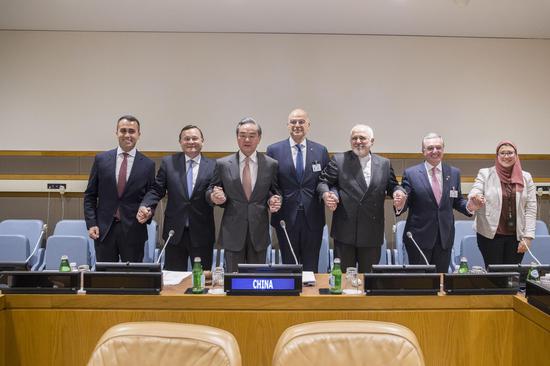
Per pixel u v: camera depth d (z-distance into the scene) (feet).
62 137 16.83
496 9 15.25
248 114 16.92
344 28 16.46
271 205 10.31
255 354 8.04
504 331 8.12
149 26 16.34
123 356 5.24
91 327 8.02
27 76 16.71
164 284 8.78
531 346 7.56
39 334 8.04
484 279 8.11
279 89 16.92
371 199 11.27
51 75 16.72
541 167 17.38
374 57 16.97
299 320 8.00
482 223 12.14
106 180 11.83
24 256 13.50
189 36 16.81
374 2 14.92
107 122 16.83
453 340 8.09
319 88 16.96
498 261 12.12
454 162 17.31
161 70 16.81
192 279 8.93
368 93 16.98
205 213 11.95
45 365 8.06
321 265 14.12
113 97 16.80
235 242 10.64
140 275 8.03
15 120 16.78
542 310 7.32
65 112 16.79
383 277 8.04
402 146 17.06
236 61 16.87
